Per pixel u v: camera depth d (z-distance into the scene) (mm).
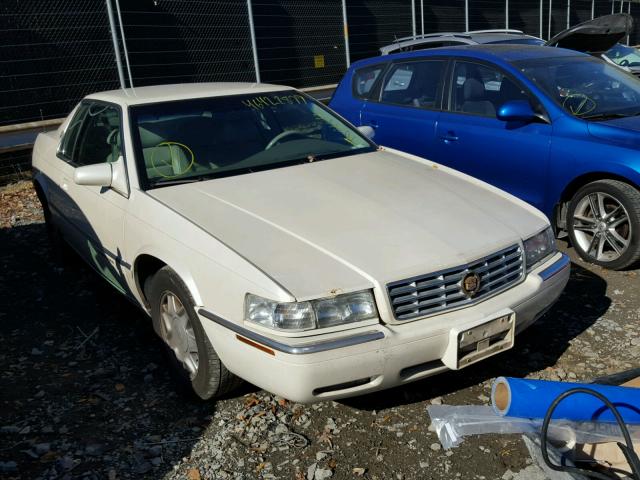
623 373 2820
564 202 5133
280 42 13094
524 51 5867
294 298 2697
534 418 2404
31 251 6105
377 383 2828
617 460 2416
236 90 4551
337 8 13969
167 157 3883
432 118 5934
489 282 3096
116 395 3518
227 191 3611
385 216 3311
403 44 12578
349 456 2910
